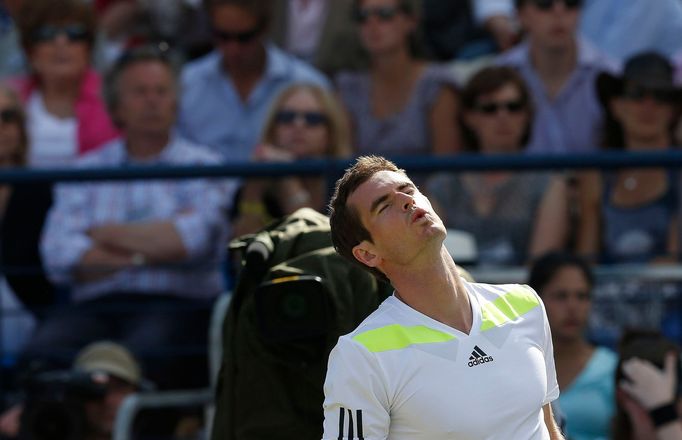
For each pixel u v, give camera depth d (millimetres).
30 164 22453
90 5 23484
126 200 20469
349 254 9469
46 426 17109
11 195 20547
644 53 21906
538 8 22641
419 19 23062
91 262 20109
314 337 10508
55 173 17844
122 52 23469
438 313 9148
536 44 22828
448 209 20562
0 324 20438
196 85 23125
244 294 10977
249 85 23078
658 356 15680
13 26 24672
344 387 8930
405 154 22953
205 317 19844
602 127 22359
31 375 17391
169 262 20000
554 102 22734
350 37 23750
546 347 9547
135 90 21469
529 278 17438
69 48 23031
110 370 17609
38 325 20031
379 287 10812
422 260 9047
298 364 10516
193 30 24812
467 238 19312
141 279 19859
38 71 23203
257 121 23016
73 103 23266
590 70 22797
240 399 10820
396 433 9023
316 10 24531
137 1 24766
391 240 9039
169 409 17719
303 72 23453
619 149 22156
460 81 23031
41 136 22984
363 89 23234
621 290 19344
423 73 22984
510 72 21578
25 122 21984
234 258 20062
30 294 20562
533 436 9188
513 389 9055
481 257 20344
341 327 10523
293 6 24781
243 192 19719
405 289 9188
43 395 17141
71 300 20203
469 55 24859
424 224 8969
